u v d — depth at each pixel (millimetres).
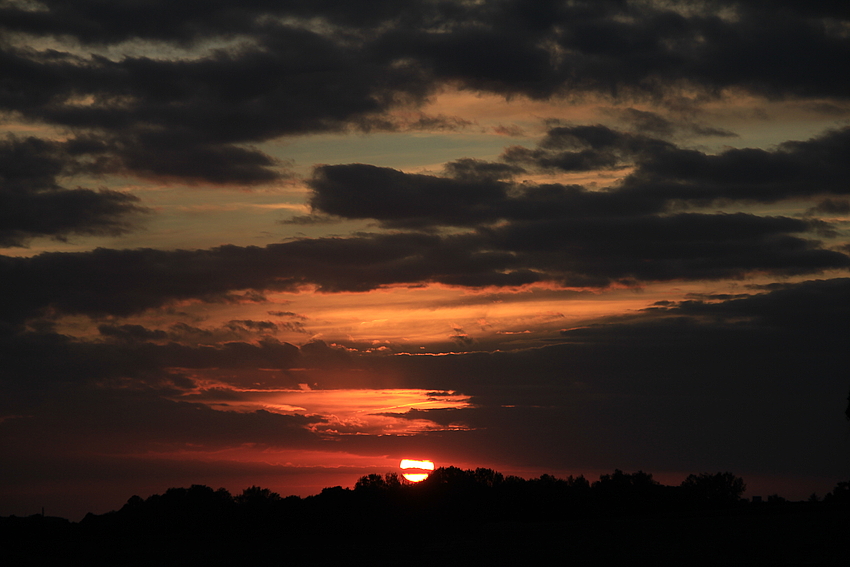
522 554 76000
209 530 127000
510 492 131000
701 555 62438
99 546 113812
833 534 65188
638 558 64500
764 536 67438
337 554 93250
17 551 103562
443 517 123438
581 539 81500
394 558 83812
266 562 88375
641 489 132125
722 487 128000
